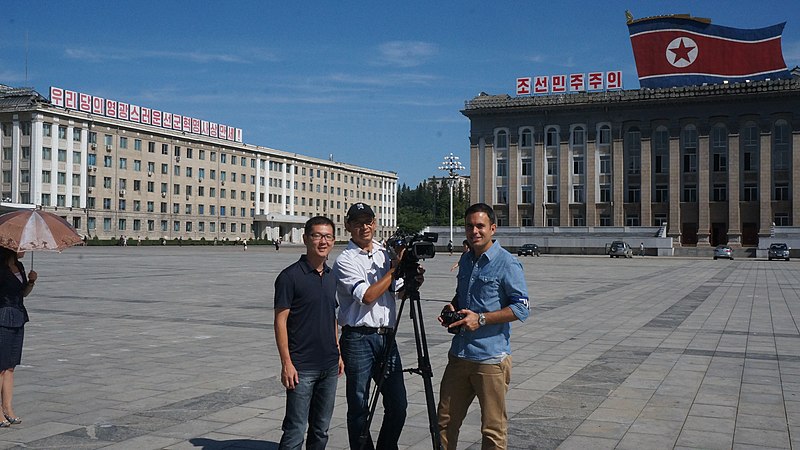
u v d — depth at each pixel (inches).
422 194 6087.6
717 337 474.3
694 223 2620.6
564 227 2642.7
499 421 180.2
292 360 184.1
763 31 2511.1
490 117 2881.4
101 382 320.2
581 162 2770.7
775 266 1675.7
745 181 2544.3
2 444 225.9
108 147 2938.0
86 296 747.4
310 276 186.7
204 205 3435.0
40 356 386.9
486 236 182.9
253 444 228.5
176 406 276.7
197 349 412.5
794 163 2454.5
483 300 181.5
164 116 3243.1
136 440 231.6
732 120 2551.7
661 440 235.3
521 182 2844.5
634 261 1982.0
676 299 770.2
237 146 3624.5
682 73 2605.8
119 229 2984.7
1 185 2706.7
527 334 488.1
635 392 305.6
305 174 4124.0
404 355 395.9
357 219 200.8
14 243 238.8
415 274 187.0
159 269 1285.7
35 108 2642.7
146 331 488.7
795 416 266.1
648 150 2667.3
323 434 191.8
